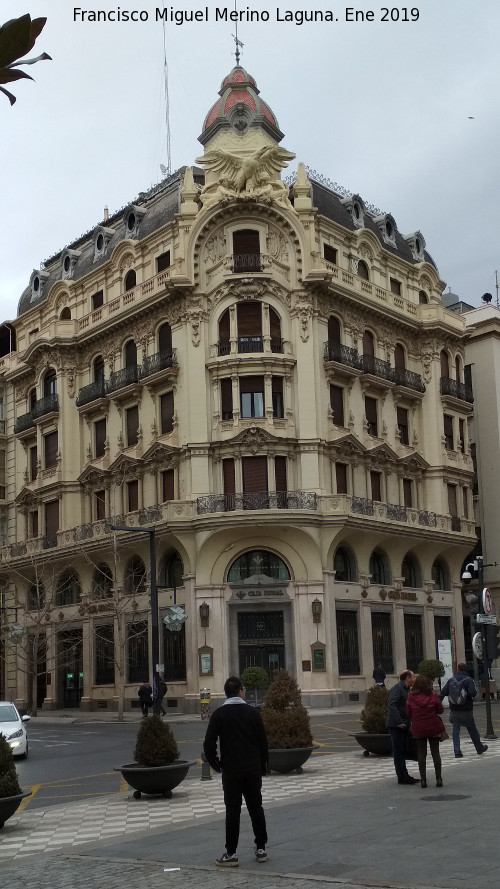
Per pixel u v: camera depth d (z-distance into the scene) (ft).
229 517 150.41
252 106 173.78
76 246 210.38
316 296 164.35
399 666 169.37
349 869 33.96
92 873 36.47
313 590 153.89
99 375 186.09
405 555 177.99
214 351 161.07
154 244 173.47
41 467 191.72
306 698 149.79
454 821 41.93
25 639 190.90
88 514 182.60
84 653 177.06
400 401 183.62
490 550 204.44
